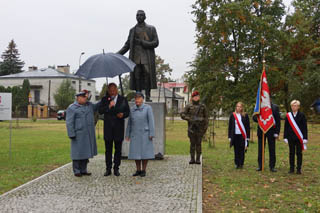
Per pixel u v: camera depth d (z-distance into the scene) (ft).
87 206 17.01
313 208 17.84
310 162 34.30
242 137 29.84
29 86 196.95
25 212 16.11
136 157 23.95
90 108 25.09
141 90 33.58
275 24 81.51
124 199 18.21
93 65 23.52
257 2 82.17
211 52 82.94
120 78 25.64
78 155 24.08
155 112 32.30
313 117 79.10
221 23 79.82
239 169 29.78
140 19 32.78
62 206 17.03
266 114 28.58
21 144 53.36
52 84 211.61
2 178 25.99
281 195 20.51
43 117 191.83
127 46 33.94
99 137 65.46
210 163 33.35
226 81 82.69
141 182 22.26
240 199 19.58
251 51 82.12
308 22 83.30
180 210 16.28
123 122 24.58
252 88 79.41
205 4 82.64
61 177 24.07
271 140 28.68
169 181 22.53
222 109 80.18
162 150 32.30
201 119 29.66
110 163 24.67
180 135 77.97
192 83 86.79
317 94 72.64
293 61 81.97
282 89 83.71
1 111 36.78
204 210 17.48
